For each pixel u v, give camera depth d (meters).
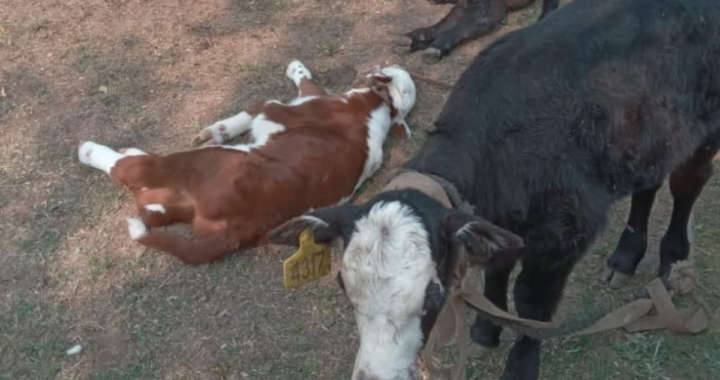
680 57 2.91
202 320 3.33
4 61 4.21
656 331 3.27
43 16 4.46
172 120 3.97
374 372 2.49
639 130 2.86
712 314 3.33
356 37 4.39
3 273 3.45
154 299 3.39
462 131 2.76
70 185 3.71
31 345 3.27
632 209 3.34
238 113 3.97
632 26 2.87
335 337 3.29
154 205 3.50
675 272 3.37
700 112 2.99
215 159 3.51
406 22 4.51
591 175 2.82
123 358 3.24
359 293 2.51
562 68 2.80
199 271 3.46
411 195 2.57
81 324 3.32
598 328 3.06
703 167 3.20
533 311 2.99
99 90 4.08
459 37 4.31
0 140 3.88
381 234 2.51
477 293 2.70
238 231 3.46
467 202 2.68
